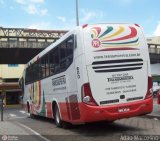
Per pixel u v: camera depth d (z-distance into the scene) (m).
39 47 41.97
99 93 12.20
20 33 46.62
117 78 12.41
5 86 65.12
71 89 13.22
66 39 13.64
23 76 25.97
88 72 12.16
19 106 58.25
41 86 18.80
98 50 12.31
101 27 12.49
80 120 12.45
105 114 12.10
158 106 25.62
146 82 12.79
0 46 40.72
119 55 12.50
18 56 45.06
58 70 14.93
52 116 16.42
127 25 12.87
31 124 18.09
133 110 12.44
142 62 12.80
